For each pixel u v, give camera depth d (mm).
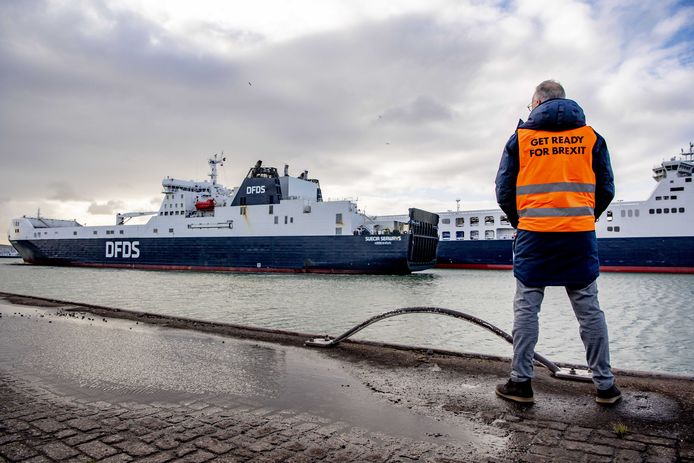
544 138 4020
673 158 55531
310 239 53188
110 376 5352
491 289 34906
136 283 40406
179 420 3916
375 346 6871
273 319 19984
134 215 74562
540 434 3490
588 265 4035
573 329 18188
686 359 13805
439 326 17672
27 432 3666
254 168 59562
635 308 24719
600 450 3178
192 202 64375
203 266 59656
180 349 6781
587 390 4570
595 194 4191
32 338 7691
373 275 50844
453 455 3168
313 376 5258
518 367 4234
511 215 4395
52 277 49125
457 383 4902
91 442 3449
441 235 69625
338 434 3570
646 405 4051
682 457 3041
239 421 3881
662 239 53500
